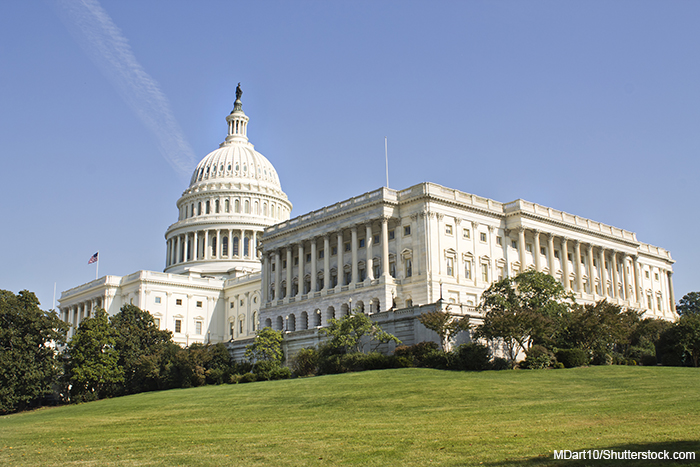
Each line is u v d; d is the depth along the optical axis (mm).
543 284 79875
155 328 102250
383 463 27938
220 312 151750
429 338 77438
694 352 77125
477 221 103125
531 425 36156
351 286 101375
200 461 30953
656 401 43000
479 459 27469
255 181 184000
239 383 85938
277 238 118812
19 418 70750
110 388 93125
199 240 174875
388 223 101125
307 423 43688
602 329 77250
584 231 119188
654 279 144875
